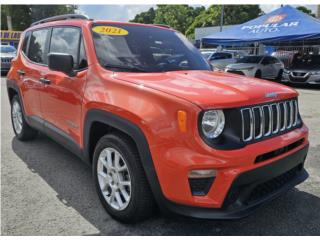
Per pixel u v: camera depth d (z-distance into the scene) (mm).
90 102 3119
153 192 2627
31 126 4797
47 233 2781
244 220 2979
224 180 2373
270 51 21703
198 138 2352
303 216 3055
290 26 13977
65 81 3611
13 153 4711
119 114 2764
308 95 11180
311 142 5348
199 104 2365
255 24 15445
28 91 4605
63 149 4902
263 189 2695
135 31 3852
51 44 4230
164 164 2453
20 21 46594
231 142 2438
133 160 2697
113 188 2965
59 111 3820
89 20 3740
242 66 14891
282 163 2713
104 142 2982
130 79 2936
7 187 3621
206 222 2945
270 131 2703
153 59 3578
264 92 2734
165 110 2477
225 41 15516
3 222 2932
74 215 3068
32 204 3258
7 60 16656
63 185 3691
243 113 2502
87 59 3398
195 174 2365
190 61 3859
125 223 2918
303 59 14422
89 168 4191
